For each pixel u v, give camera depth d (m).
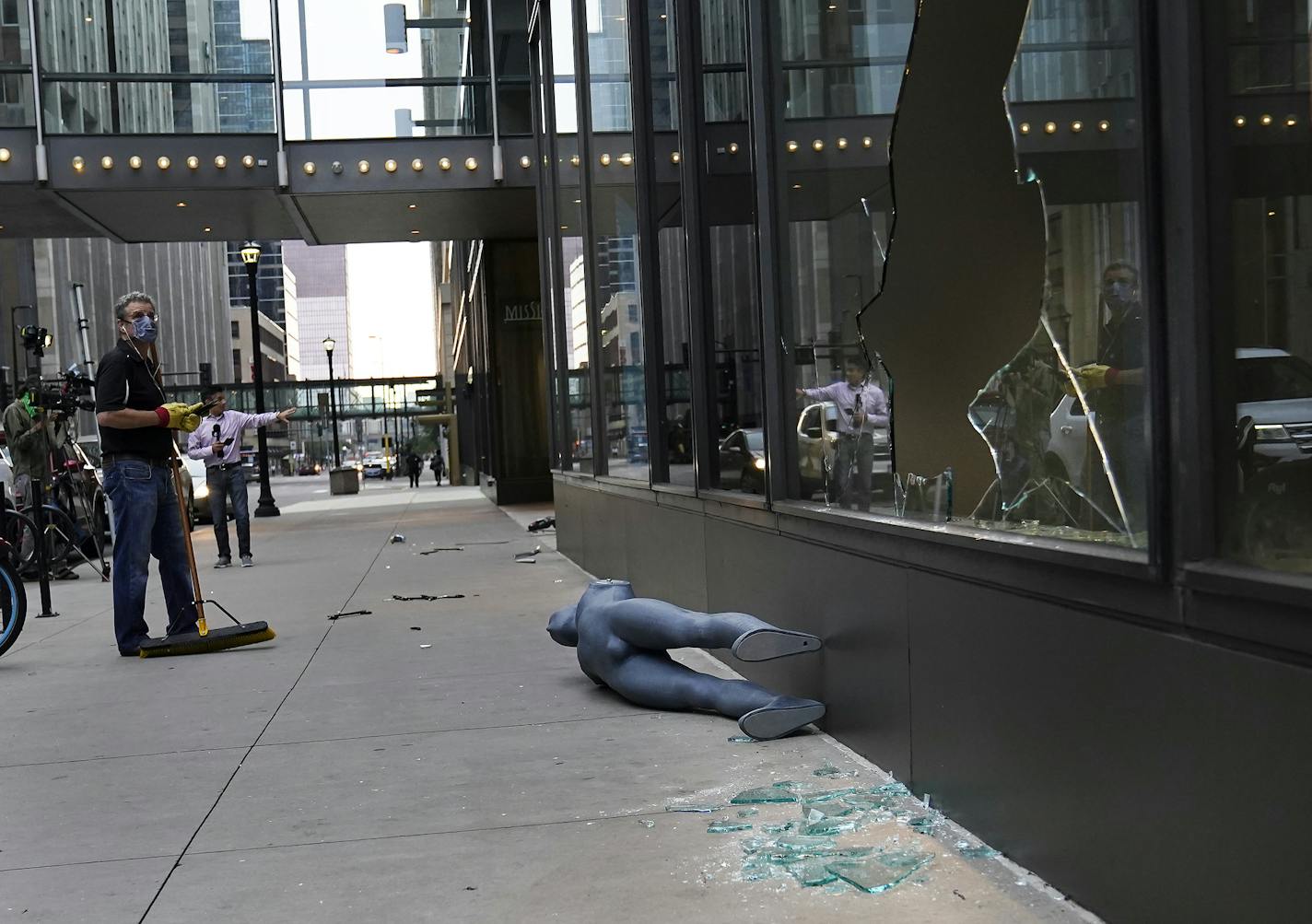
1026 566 2.99
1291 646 2.06
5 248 43.84
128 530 7.45
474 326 31.38
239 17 17.53
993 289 3.23
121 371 7.37
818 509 4.57
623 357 8.88
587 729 4.94
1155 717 2.47
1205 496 2.30
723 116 5.90
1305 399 2.04
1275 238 2.09
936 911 2.84
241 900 3.17
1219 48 2.21
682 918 2.89
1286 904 2.09
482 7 18.00
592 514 10.68
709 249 6.34
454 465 43.81
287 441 109.06
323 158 17.64
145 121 17.38
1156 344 2.40
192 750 4.91
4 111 17.25
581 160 10.51
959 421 3.50
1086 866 2.77
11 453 12.39
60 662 7.30
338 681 6.30
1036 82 2.95
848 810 3.62
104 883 3.35
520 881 3.21
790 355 5.09
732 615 5.01
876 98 4.02
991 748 3.23
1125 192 2.55
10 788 4.43
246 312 141.62
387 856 3.48
